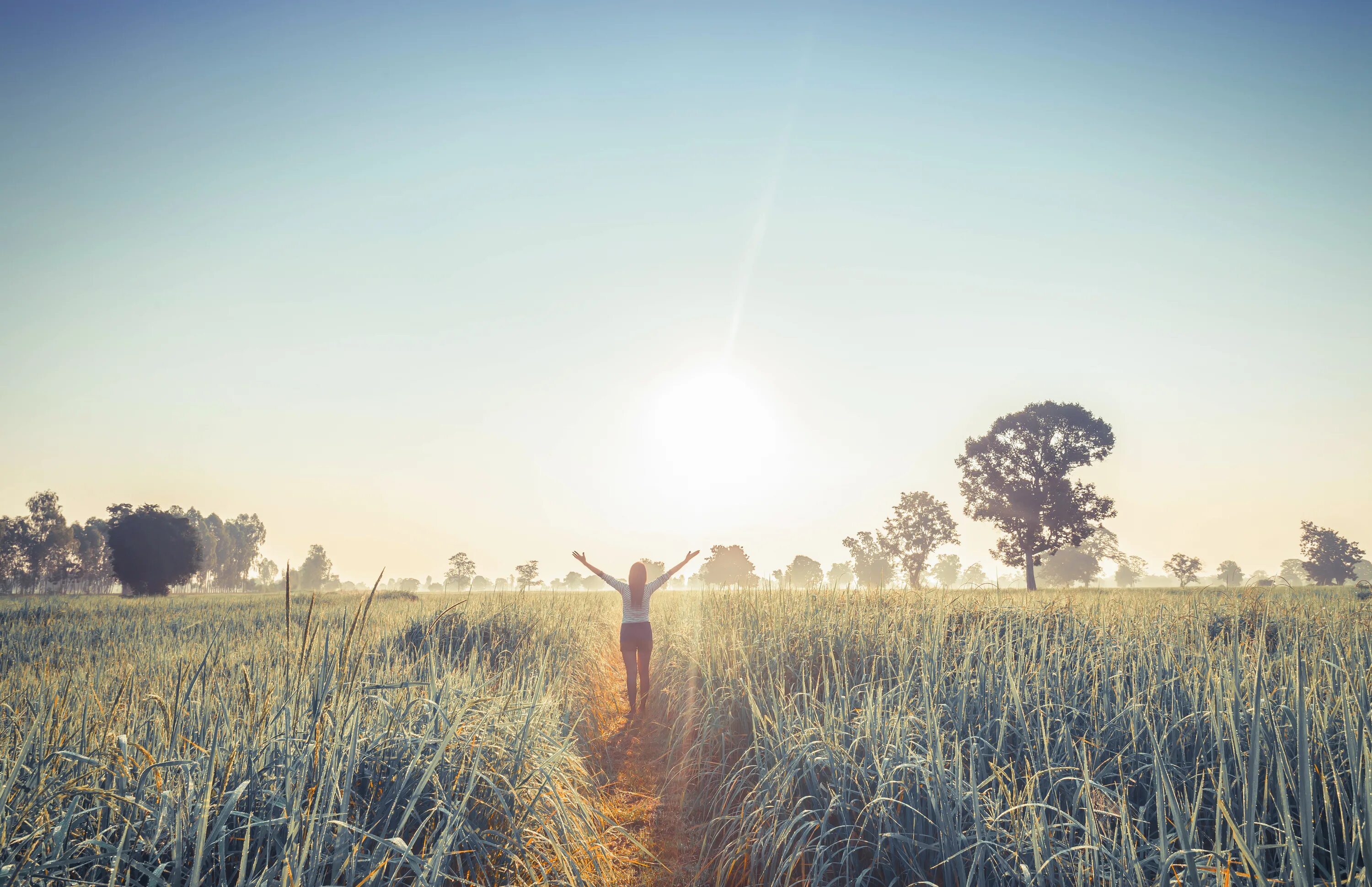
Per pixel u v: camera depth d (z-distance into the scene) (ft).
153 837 9.34
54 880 8.41
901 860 11.77
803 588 35.91
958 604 30.04
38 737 11.09
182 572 220.84
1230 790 11.71
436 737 12.61
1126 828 9.55
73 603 93.25
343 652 11.63
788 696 20.08
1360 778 9.27
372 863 9.32
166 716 12.01
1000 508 196.13
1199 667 17.12
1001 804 11.78
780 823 13.42
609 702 32.78
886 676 20.57
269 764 11.03
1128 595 44.52
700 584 50.31
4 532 357.20
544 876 11.89
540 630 36.88
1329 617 25.57
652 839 16.33
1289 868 8.96
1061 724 15.17
